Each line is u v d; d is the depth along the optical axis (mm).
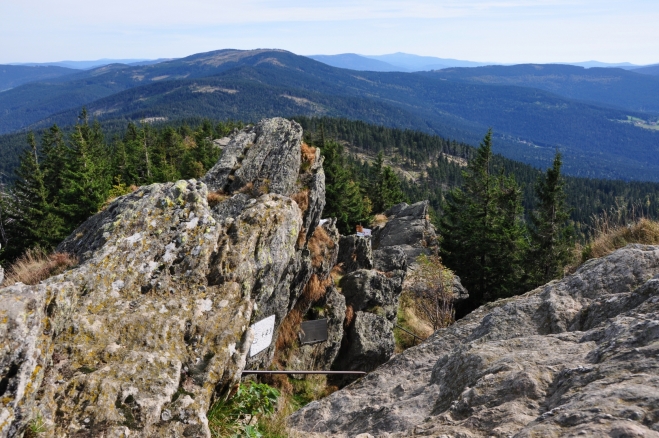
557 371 4992
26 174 47844
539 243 34719
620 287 7754
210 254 6430
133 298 5418
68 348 4371
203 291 5871
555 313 7488
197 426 4121
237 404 5508
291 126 18312
